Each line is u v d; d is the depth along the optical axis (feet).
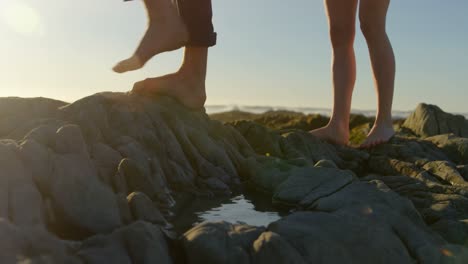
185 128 13.21
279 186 11.23
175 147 12.32
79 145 9.21
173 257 6.87
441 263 7.63
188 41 13.52
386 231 7.91
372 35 17.42
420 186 12.23
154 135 12.07
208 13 13.61
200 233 6.95
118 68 12.19
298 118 41.93
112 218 7.91
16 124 11.52
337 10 17.47
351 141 23.72
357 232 7.61
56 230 7.88
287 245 6.77
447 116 24.73
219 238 6.89
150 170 10.85
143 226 6.86
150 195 9.77
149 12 12.92
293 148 15.84
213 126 14.74
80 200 8.02
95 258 6.26
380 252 7.39
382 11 17.19
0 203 7.42
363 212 8.77
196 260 6.73
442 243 8.36
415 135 24.71
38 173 8.30
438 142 19.57
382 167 15.93
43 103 12.53
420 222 9.19
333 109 18.10
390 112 18.19
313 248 6.99
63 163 8.54
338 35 17.65
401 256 7.50
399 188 12.38
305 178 11.30
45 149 8.70
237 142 14.98
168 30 12.82
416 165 15.71
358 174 16.16
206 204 10.68
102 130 11.55
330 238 7.30
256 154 14.62
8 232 6.11
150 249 6.50
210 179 12.16
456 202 10.70
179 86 14.14
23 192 7.74
